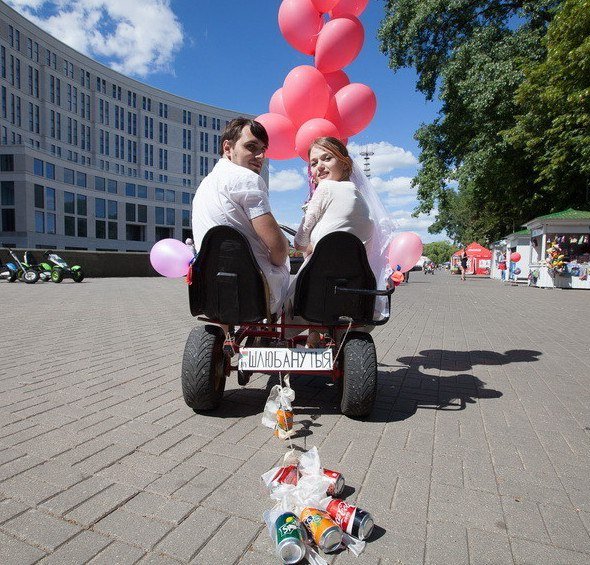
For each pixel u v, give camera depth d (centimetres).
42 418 308
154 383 395
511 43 1862
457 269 5038
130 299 1203
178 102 9656
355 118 430
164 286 1795
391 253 366
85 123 8150
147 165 9225
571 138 1580
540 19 1917
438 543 182
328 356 305
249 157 301
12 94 6838
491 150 1955
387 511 205
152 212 8769
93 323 748
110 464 243
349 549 179
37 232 6575
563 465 254
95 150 8306
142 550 172
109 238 8019
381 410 341
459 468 248
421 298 1410
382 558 173
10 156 6275
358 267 291
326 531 175
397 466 249
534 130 1758
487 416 332
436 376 447
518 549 179
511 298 1450
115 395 360
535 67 1642
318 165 334
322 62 435
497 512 205
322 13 454
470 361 515
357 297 296
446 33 2102
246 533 184
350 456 260
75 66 7912
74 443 268
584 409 351
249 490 218
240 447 268
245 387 390
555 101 1544
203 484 223
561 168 1756
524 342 642
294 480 216
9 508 198
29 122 7162
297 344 367
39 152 6575
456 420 323
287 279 337
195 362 303
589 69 1396
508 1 2045
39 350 525
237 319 296
